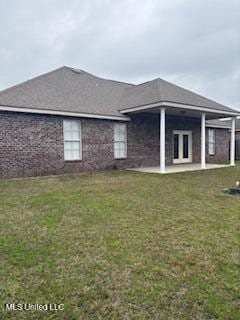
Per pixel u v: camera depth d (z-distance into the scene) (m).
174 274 3.01
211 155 19.53
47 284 2.82
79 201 6.50
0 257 3.44
